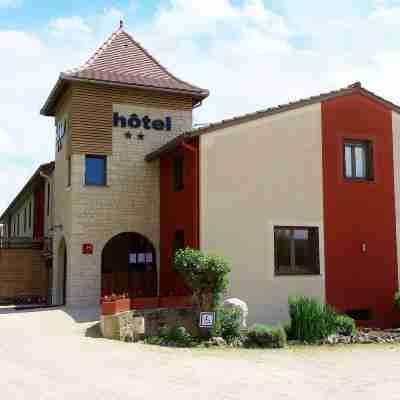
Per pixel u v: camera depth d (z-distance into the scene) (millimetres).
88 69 19875
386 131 18766
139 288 19656
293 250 17266
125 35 22250
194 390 8438
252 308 16297
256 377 9547
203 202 16094
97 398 7777
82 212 18812
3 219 45375
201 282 13836
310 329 14367
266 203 16812
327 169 17766
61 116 20906
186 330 14344
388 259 18312
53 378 8930
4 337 12719
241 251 16375
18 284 24000
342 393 8586
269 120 17094
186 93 20031
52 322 14828
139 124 19688
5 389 8188
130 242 20078
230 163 16484
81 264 18703
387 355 12484
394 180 18734
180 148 17578
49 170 24000
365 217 18125
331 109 18031
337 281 17516
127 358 10820
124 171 19406
